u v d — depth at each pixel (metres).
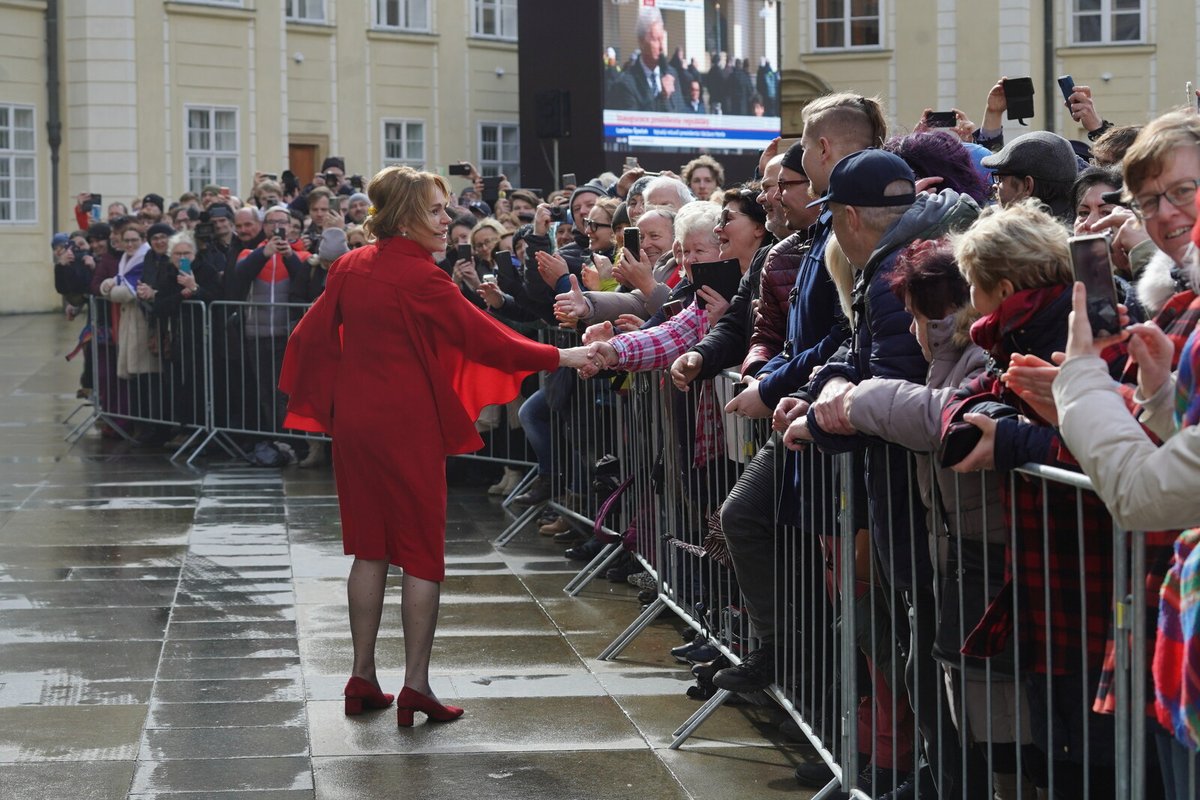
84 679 5.51
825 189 4.34
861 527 3.96
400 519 5.04
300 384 5.21
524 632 6.24
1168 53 27.06
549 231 9.05
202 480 10.07
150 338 11.50
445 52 28.03
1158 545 2.80
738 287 5.35
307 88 26.31
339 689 5.41
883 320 3.70
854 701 4.03
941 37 26.81
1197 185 2.77
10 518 8.66
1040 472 3.01
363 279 5.06
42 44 23.86
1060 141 4.57
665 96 21.78
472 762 4.66
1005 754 3.47
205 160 24.75
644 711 5.18
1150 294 3.01
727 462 5.09
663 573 5.99
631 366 5.48
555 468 7.93
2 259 23.83
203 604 6.66
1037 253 3.08
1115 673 2.77
